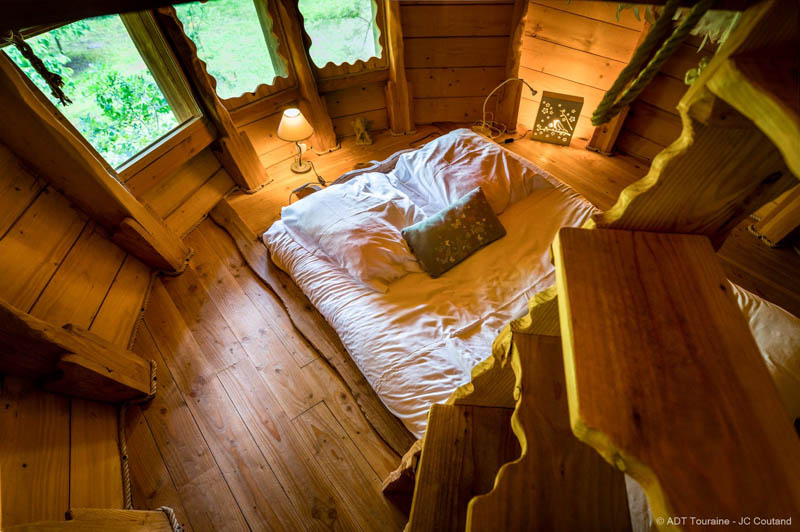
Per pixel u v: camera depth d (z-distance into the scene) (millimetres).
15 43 970
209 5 2227
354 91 3062
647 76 381
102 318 1832
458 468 871
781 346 1198
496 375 822
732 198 449
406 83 3035
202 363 1924
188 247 2391
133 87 2084
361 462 1619
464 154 2234
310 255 2072
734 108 346
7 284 1451
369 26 2768
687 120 385
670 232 507
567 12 2646
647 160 2949
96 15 365
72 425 1478
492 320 1698
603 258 475
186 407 1777
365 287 1868
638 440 370
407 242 1892
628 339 421
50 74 1070
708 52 2305
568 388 416
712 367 407
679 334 425
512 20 2732
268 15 2404
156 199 2354
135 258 2139
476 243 1912
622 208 483
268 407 1779
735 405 388
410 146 3221
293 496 1540
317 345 1958
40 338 1344
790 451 367
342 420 1734
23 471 1208
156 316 2086
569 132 3029
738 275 2205
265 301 2176
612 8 2482
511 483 628
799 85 306
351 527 1469
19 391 1354
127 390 1691
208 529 1468
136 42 2016
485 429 914
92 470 1441
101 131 2010
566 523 609
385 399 1576
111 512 1258
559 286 475
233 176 2783
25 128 1500
